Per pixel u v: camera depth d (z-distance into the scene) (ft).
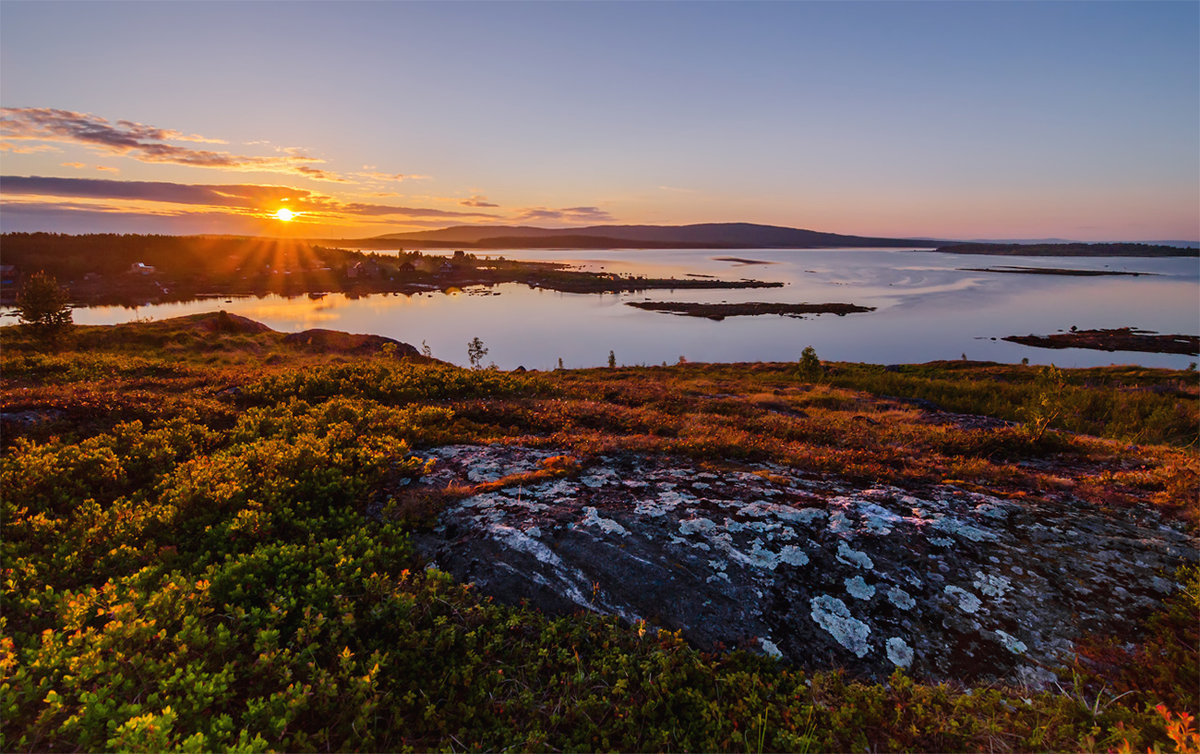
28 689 10.04
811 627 14.73
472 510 19.76
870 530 18.57
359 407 34.50
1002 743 11.10
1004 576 16.46
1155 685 12.33
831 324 625.82
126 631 11.57
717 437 30.81
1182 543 18.03
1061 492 23.03
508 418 35.86
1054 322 591.37
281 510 19.06
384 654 13.08
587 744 11.33
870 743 11.39
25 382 46.62
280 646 13.29
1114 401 58.59
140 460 23.70
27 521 17.31
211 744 10.11
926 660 13.74
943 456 31.42
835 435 36.76
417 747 11.35
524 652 13.60
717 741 11.46
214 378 47.14
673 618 14.94
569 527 18.33
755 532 18.42
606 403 44.70
